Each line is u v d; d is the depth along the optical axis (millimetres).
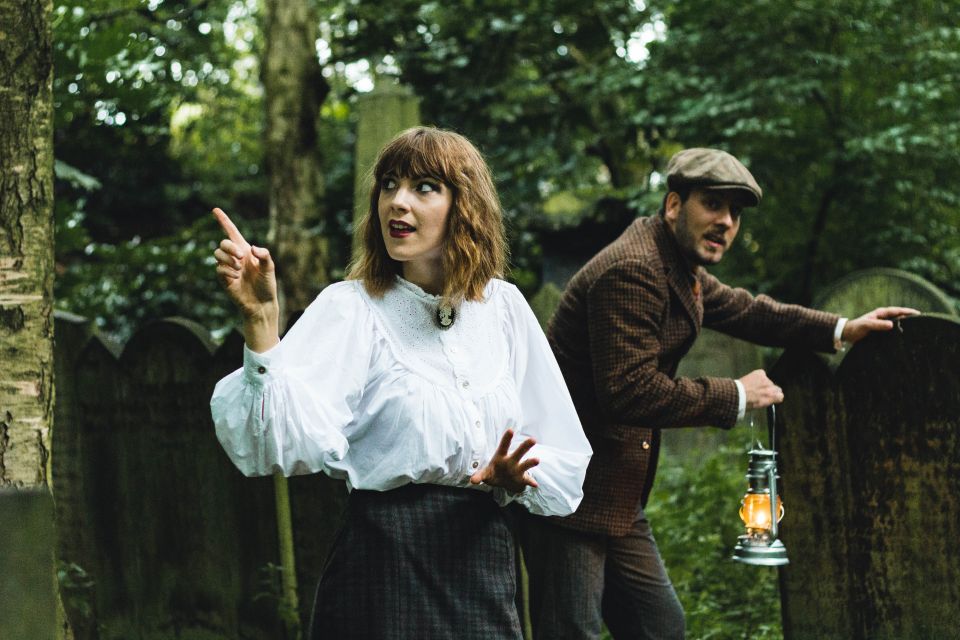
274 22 8711
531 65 9984
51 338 2840
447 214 2391
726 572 4695
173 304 10211
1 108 2750
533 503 2539
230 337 4148
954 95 8164
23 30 2768
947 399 3236
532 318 2586
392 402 2314
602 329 3098
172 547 4363
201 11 10336
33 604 1698
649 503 5668
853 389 3430
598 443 3201
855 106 8492
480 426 2352
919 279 5254
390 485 2316
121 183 12742
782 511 3312
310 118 8758
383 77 7828
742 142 8438
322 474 4035
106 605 4523
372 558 2301
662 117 8500
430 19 9336
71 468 4559
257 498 4156
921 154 8094
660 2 8922
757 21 8203
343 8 9320
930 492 3287
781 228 8852
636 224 3295
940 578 3277
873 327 3369
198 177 13789
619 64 8883
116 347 4547
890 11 8070
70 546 4570
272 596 4129
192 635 4336
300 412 2168
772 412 3549
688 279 3268
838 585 3492
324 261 8758
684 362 7117
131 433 4434
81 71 5469
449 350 2381
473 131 9461
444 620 2291
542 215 9000
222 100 13953
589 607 3176
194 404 4270
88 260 10719
